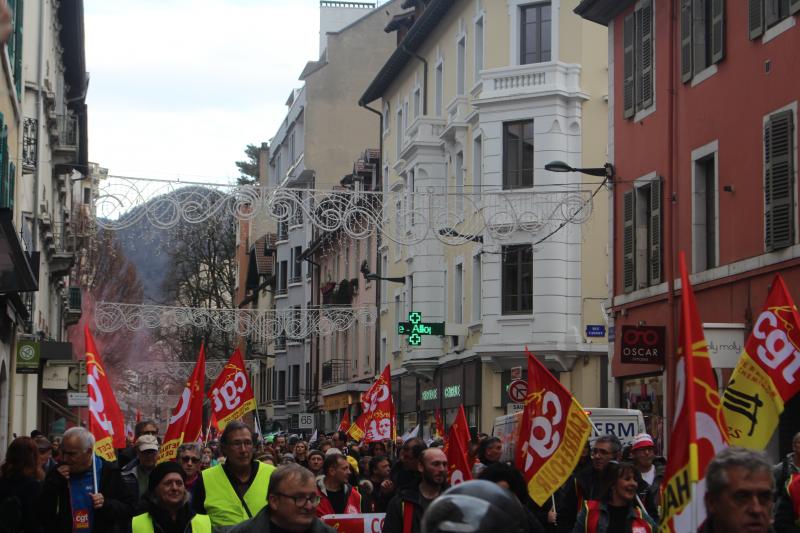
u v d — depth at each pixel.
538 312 36.16
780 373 9.27
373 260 55.25
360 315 48.16
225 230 77.88
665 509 5.89
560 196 30.30
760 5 21.48
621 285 27.75
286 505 7.13
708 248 24.02
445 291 44.16
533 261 36.31
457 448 11.91
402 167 46.88
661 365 25.19
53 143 36.62
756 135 21.67
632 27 27.28
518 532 3.50
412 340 37.06
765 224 20.98
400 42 48.59
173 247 78.94
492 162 37.09
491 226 24.88
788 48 20.61
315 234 67.69
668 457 5.88
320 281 69.19
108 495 10.77
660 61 25.86
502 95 36.88
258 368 82.62
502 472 10.05
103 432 12.35
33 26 29.55
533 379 11.52
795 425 20.52
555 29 36.97
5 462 10.84
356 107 74.56
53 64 36.56
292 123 80.69
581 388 36.22
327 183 73.81
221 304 82.81
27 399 32.78
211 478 9.72
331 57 74.50
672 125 25.06
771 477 4.89
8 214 15.99
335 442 22.00
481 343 37.25
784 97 20.73
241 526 7.19
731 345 20.22
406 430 48.91
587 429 11.23
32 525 10.41
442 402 43.34
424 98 46.28
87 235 43.44
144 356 74.12
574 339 35.91
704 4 24.08
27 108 28.84
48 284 38.03
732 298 22.45
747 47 22.06
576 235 36.22
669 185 25.08
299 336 45.75
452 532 3.46
